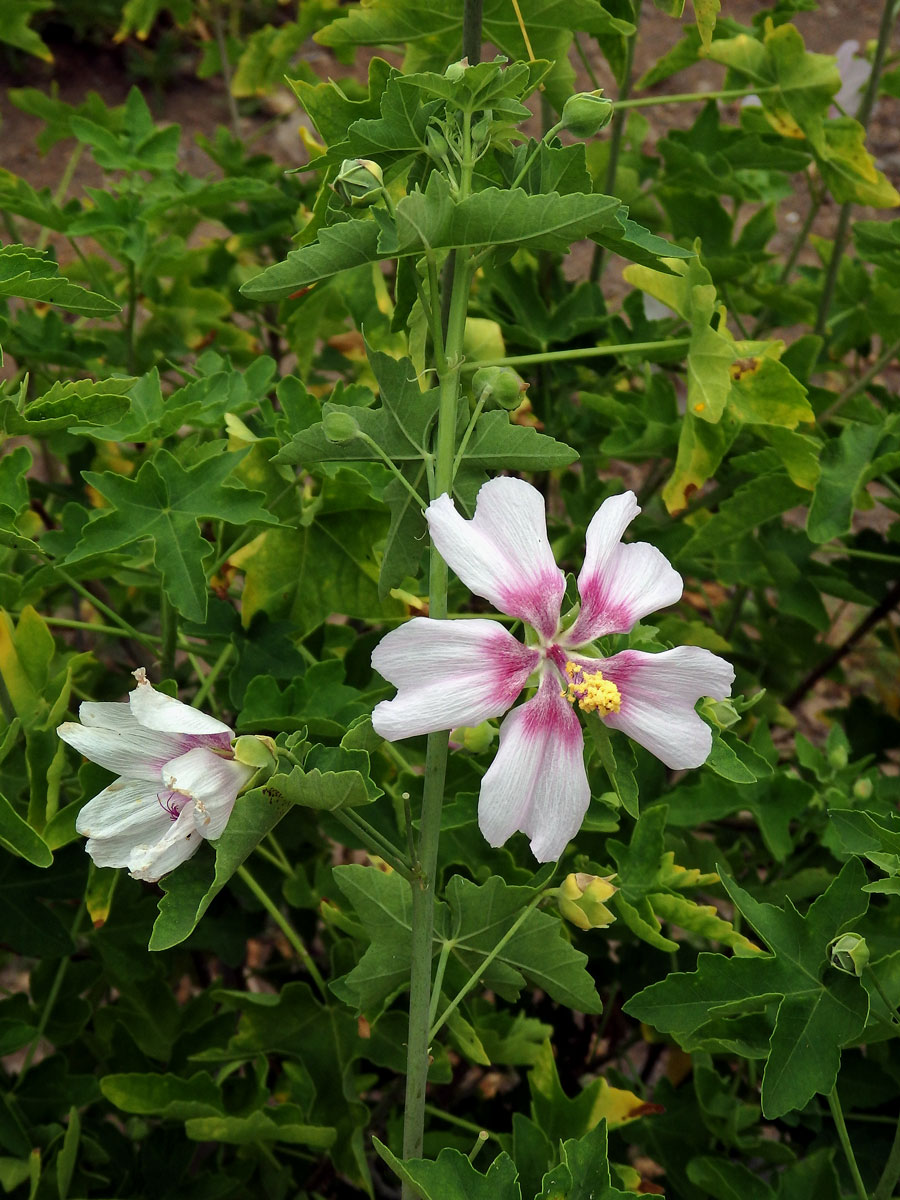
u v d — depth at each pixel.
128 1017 0.40
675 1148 0.38
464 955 0.28
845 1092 0.36
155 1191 0.37
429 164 0.26
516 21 0.35
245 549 0.35
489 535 0.22
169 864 0.23
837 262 0.48
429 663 0.22
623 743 0.25
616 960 0.49
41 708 0.33
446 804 0.34
